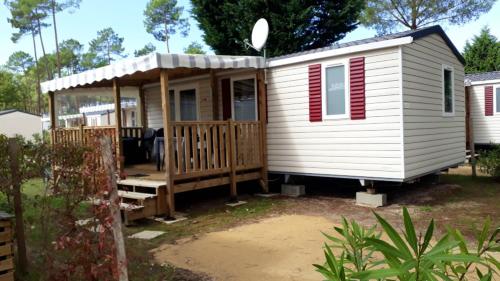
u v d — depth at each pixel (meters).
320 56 8.05
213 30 19.91
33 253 4.09
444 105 9.10
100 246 3.01
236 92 9.71
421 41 8.00
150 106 12.24
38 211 4.41
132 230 6.23
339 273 2.02
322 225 6.29
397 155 7.23
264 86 8.91
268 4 18.52
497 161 10.38
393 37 7.47
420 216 6.71
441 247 1.73
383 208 7.37
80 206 3.44
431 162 8.38
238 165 8.27
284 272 4.32
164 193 7.00
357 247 2.36
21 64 55.50
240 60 8.16
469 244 4.98
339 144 7.98
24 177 3.95
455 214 6.78
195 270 4.44
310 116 8.35
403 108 7.18
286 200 8.28
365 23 22.33
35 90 51.69
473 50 27.42
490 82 14.16
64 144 3.91
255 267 4.50
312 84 8.27
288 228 6.16
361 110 7.62
